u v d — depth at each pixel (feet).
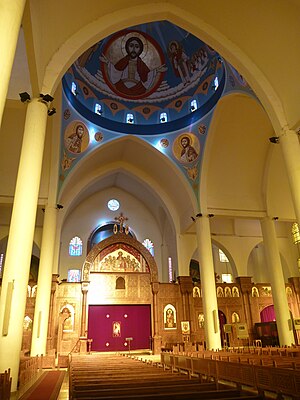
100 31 36.29
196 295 74.64
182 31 64.49
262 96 38.81
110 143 67.82
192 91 68.59
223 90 56.59
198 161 66.18
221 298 75.10
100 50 65.46
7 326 23.88
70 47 34.94
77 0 33.22
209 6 38.04
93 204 91.81
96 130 66.28
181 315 71.87
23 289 25.80
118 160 79.20
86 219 89.86
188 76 69.21
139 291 72.08
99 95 68.59
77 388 17.22
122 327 69.87
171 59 69.97
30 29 28.12
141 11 38.06
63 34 34.63
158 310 71.10
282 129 37.50
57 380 33.71
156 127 70.64
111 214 91.97
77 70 62.13
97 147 66.69
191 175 67.62
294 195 35.29
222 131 62.34
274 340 66.23
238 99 56.65
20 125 53.83
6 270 25.81
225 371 23.71
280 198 67.26
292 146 36.76
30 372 30.99
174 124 69.87
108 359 41.39
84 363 34.50
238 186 67.15
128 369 27.25
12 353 23.67
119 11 37.37
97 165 76.07
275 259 62.23
